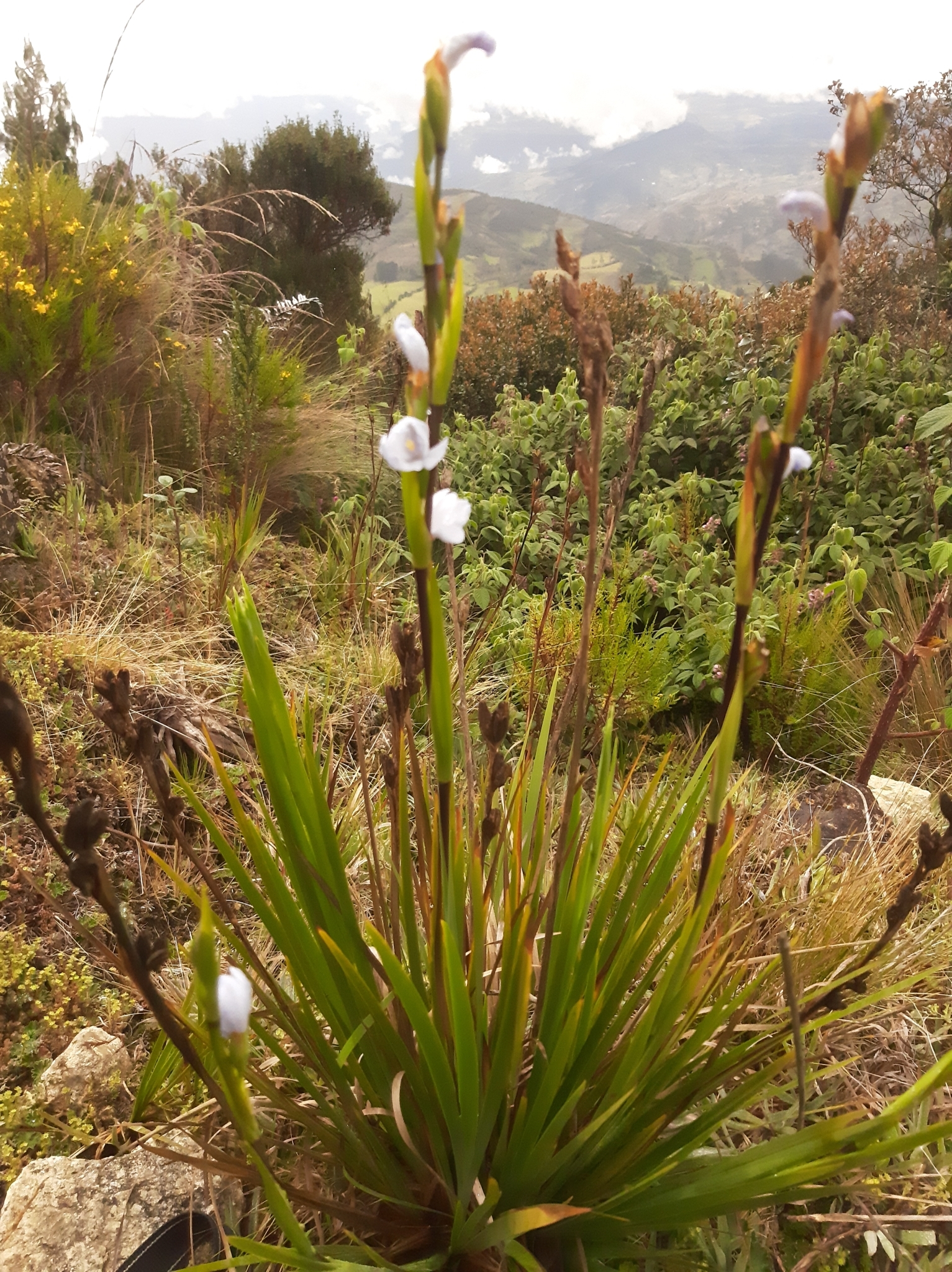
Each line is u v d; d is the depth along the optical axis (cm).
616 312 501
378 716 171
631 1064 69
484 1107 66
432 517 54
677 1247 82
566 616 189
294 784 72
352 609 210
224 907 74
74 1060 93
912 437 254
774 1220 83
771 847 132
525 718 178
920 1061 101
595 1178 73
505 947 74
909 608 208
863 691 196
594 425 56
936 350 300
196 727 149
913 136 513
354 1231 76
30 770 48
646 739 186
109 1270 77
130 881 122
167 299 300
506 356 521
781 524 239
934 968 72
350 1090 73
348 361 340
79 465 232
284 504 286
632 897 79
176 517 202
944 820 141
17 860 114
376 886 81
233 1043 47
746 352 319
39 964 109
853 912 108
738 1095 70
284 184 580
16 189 258
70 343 243
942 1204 80
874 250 433
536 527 241
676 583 222
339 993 74
